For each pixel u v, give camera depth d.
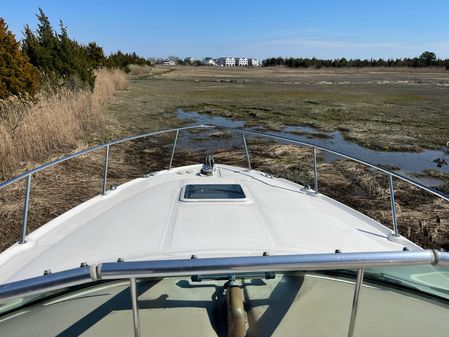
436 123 15.02
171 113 17.33
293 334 1.78
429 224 5.76
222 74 56.12
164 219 2.72
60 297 1.95
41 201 6.50
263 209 2.96
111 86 23.80
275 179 4.08
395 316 1.90
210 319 1.84
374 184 7.52
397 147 11.05
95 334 1.76
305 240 2.50
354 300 1.56
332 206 3.35
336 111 18.12
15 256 2.45
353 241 2.59
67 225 2.86
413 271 2.10
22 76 10.85
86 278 1.34
